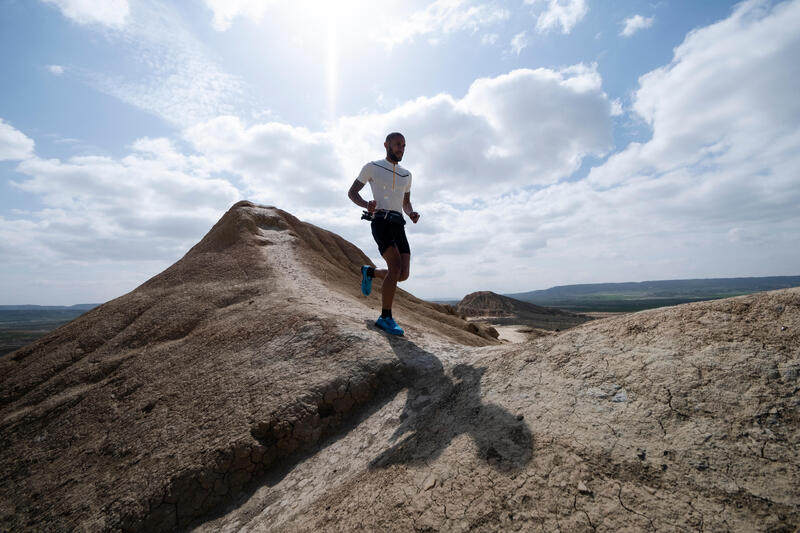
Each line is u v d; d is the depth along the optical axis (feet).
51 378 17.63
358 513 5.95
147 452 10.55
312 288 22.07
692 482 4.60
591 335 8.62
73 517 9.12
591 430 5.87
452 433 7.26
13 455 12.81
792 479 4.25
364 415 10.42
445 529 5.03
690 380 6.03
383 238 12.80
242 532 7.61
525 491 5.18
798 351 5.69
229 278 24.80
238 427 10.10
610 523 4.42
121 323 21.24
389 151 12.79
